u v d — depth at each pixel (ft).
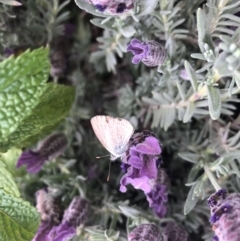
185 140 0.96
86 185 0.98
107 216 0.94
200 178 0.86
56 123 0.93
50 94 0.86
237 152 0.84
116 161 0.99
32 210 0.82
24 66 0.73
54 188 0.93
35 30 1.00
